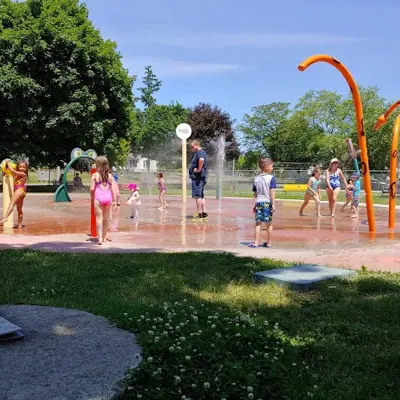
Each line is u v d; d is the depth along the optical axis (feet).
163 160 233.76
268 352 11.83
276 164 187.83
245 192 103.35
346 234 35.24
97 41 111.45
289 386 10.39
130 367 10.39
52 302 15.92
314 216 50.98
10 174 38.73
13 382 9.70
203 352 11.12
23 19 105.50
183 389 9.76
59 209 56.13
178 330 12.58
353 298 17.17
